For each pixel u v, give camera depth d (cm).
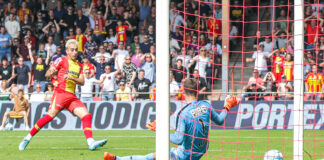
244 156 1294
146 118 2236
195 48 2791
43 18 3009
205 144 836
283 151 1418
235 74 2895
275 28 3062
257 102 2233
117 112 2245
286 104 2208
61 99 1310
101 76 2488
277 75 2216
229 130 2203
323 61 2492
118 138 1836
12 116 2220
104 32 2967
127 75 2534
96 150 1441
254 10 3216
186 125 802
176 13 2886
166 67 636
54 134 2023
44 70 2673
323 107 2147
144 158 853
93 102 2250
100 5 3028
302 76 927
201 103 833
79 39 2797
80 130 2227
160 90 638
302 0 924
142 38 3005
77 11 3111
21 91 2222
